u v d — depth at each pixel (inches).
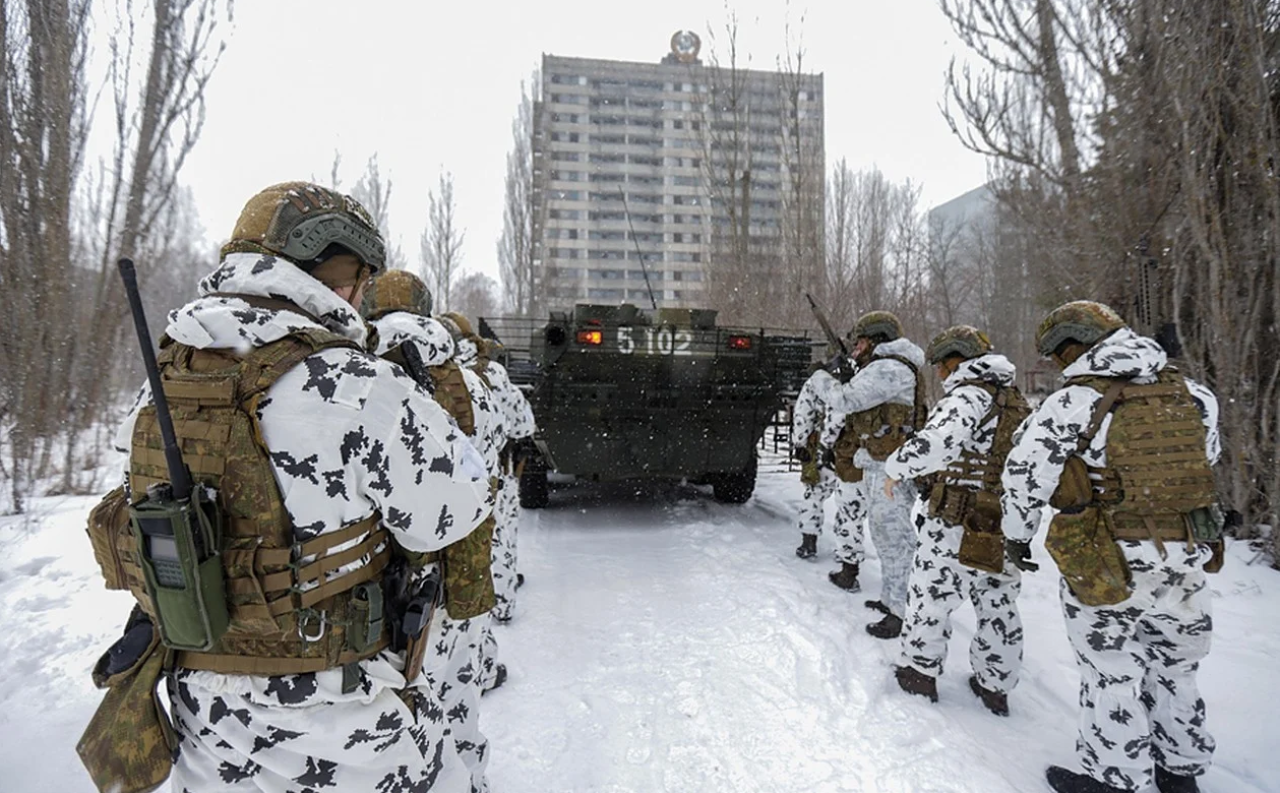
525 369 318.3
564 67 2076.8
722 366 266.8
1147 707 109.3
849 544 196.9
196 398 53.1
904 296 515.2
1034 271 333.7
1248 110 201.6
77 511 262.8
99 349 313.9
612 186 2085.4
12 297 259.9
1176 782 104.8
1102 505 102.4
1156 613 101.3
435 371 98.7
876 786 107.9
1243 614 167.5
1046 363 453.7
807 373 286.4
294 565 52.6
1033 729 126.3
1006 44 293.7
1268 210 199.6
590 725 127.6
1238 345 207.5
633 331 260.2
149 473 55.3
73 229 304.0
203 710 54.4
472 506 61.4
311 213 60.0
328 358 55.1
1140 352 102.8
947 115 318.7
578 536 266.5
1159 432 99.0
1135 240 244.1
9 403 261.1
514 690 141.2
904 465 126.9
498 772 112.8
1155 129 234.2
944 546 131.9
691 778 111.7
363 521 56.7
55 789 102.3
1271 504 200.4
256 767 55.1
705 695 138.1
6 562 203.8
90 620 164.2
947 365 142.7
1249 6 197.0
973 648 135.1
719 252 618.5
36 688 132.3
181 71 321.4
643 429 271.3
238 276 56.9
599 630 172.2
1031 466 105.7
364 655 56.4
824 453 202.4
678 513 304.2
